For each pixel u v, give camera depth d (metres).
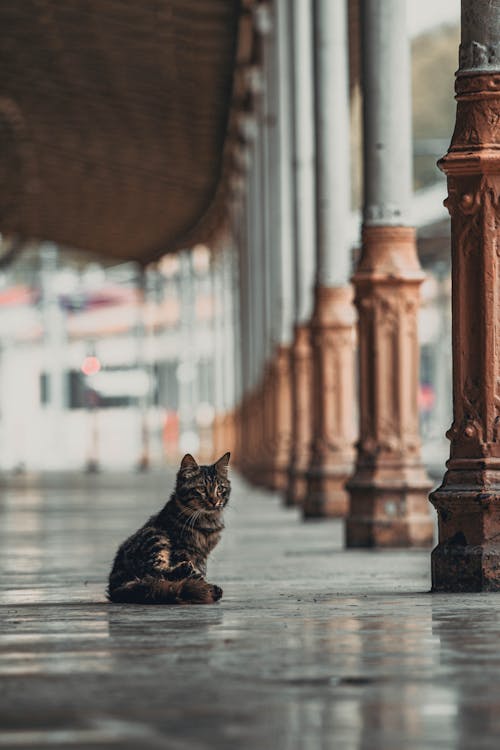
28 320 97.94
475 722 5.06
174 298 92.62
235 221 52.72
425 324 52.75
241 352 49.94
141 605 9.20
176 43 34.81
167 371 92.12
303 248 26.75
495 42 9.99
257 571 12.50
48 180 57.06
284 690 5.71
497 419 9.96
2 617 8.63
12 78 40.94
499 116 9.98
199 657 6.65
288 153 31.09
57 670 6.28
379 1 15.43
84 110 44.31
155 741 4.73
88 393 95.50
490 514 9.90
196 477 9.27
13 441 95.81
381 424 15.52
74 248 74.75
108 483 51.81
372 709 5.30
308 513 22.19
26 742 4.73
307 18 26.48
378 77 15.40
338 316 21.78
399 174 15.51
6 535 20.39
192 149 47.53
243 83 38.00
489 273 9.99
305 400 27.38
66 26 34.88
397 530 15.39
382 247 15.48
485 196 9.98
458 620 8.18
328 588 10.61
